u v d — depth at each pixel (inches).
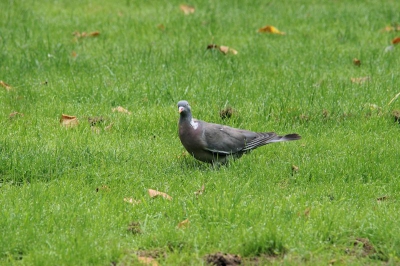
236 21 772.6
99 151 449.1
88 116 513.0
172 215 371.9
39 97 548.4
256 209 369.7
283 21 778.2
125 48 673.6
